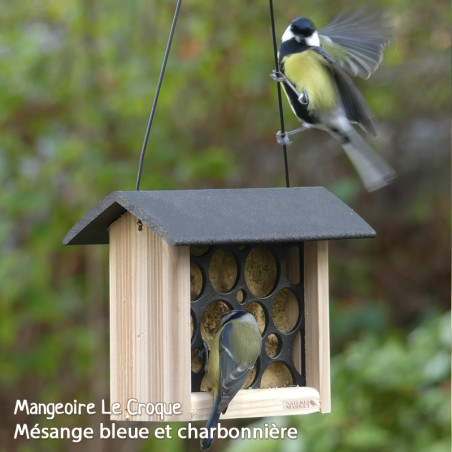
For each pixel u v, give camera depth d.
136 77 12.05
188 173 12.33
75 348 12.57
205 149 13.05
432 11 14.16
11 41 12.05
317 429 9.45
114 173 11.89
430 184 15.24
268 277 6.95
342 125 6.77
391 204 15.41
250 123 13.52
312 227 6.58
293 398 6.74
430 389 9.75
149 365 6.45
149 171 12.41
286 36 6.84
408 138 15.12
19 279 12.00
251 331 6.42
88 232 7.07
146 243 6.48
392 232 15.34
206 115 13.25
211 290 6.67
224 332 6.37
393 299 15.32
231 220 6.38
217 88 12.92
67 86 12.06
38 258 12.12
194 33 12.55
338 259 15.20
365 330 13.98
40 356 12.35
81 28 12.08
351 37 7.14
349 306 14.52
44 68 12.00
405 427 9.62
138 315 6.53
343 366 10.05
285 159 7.11
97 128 12.33
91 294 12.54
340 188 13.95
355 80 14.14
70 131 12.50
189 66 12.20
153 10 12.55
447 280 15.24
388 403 9.80
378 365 9.84
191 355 6.62
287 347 6.94
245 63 12.85
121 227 6.75
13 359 12.34
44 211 12.38
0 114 12.04
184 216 6.30
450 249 15.16
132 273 6.61
